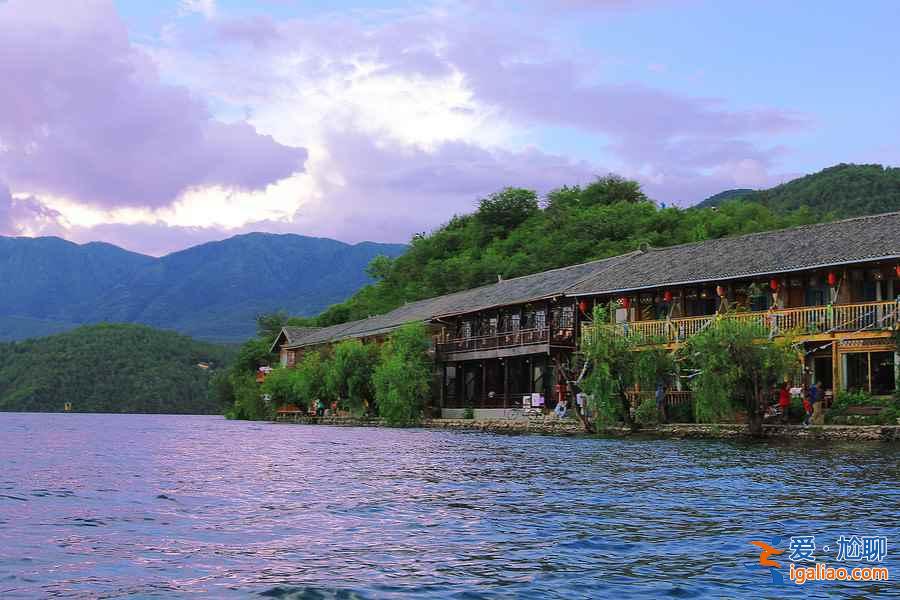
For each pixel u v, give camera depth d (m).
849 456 24.80
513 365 58.78
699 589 9.29
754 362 32.91
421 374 59.84
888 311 33.91
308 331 98.94
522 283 61.16
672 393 39.69
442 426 56.12
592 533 12.44
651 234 82.50
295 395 80.62
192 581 9.65
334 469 23.48
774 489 17.23
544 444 33.41
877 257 34.22
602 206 102.56
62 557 10.98
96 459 28.22
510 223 114.88
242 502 16.23
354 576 9.86
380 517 14.16
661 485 18.16
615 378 38.44
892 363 33.88
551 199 115.81
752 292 39.69
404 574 9.95
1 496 17.22
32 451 32.84
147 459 28.12
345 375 65.62
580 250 88.44
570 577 9.79
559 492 17.19
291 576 9.88
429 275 105.12
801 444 29.97
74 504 16.03
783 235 42.47
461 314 61.09
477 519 13.80
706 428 35.41
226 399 117.44
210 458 28.48
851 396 33.66
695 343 34.22
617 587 9.36
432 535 12.42
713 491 17.03
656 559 10.70
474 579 9.70
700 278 40.78
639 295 45.47
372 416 65.50
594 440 35.91
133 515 14.59
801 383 36.88
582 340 41.44
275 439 42.59
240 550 11.41
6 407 144.62
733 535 12.20
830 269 36.84
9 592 9.19
